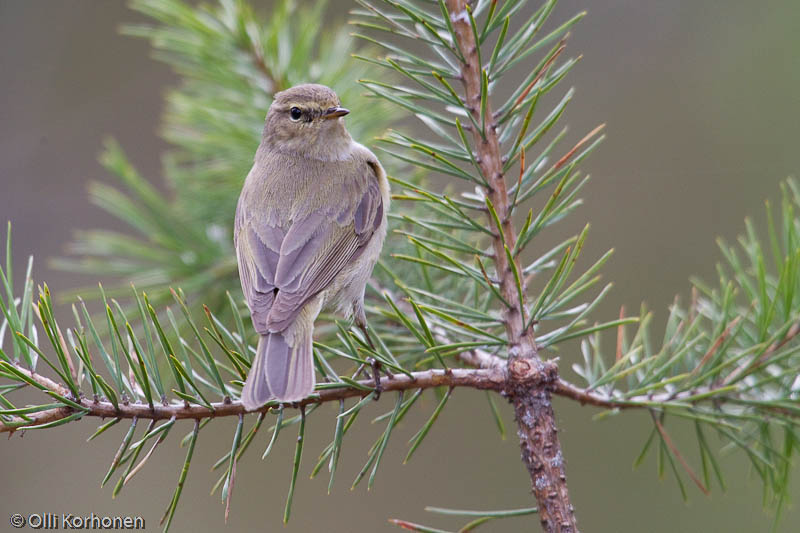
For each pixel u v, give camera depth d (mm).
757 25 16281
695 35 16641
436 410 6789
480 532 14789
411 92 6996
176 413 6328
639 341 7758
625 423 14297
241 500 15156
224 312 10062
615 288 15359
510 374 6668
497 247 7031
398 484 15180
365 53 10570
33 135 17453
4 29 17953
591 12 17047
